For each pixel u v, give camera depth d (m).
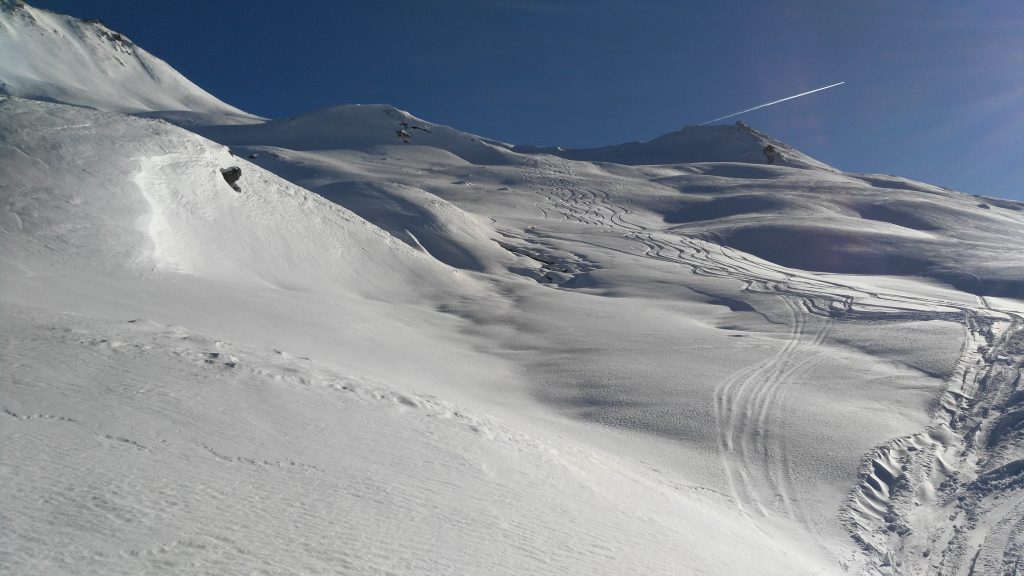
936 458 13.47
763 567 7.95
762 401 16.48
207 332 12.80
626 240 52.75
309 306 20.03
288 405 7.90
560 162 110.50
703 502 10.79
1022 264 39.66
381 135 123.56
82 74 148.50
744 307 30.50
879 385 17.78
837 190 80.88
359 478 6.42
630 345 22.72
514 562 5.62
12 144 19.44
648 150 150.88
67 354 7.72
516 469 8.20
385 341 18.61
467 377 17.14
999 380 17.92
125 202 19.62
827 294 32.03
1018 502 11.28
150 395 7.06
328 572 4.54
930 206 70.38
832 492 12.00
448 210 50.44
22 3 154.62
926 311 26.84
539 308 29.61
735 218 64.56
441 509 6.24
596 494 8.46
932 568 9.66
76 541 4.07
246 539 4.67
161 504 4.84
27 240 15.88
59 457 5.20
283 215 27.94
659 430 14.76
